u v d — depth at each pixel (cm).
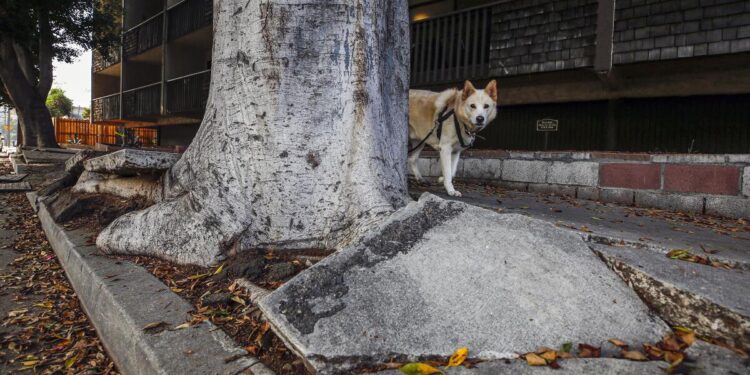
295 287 188
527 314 176
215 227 283
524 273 200
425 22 931
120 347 215
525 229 234
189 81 1522
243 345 189
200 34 1527
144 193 426
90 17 1611
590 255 223
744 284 194
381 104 305
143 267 293
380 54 305
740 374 138
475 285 191
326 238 273
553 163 583
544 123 705
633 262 211
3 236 501
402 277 195
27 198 707
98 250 341
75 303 310
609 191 533
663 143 703
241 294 233
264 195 283
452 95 522
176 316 212
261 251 282
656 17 614
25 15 1305
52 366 229
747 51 545
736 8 551
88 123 2727
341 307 178
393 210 259
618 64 653
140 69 2061
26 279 365
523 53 759
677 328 175
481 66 827
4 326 276
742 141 630
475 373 144
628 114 737
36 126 1477
